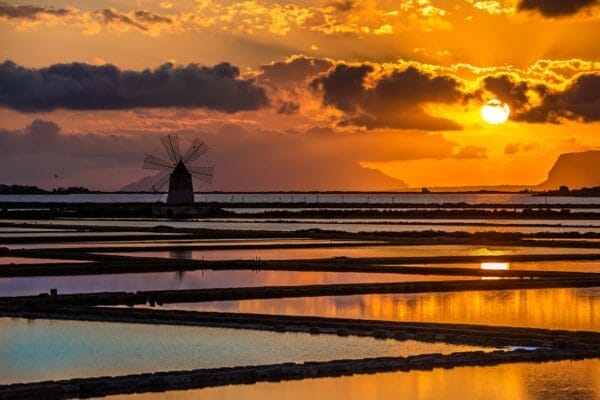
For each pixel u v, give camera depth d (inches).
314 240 6353.3
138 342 2573.8
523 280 3757.4
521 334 2605.8
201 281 3919.8
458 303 3260.3
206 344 2541.8
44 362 2349.9
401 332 2640.3
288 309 3139.8
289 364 2272.4
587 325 2819.9
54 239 6205.7
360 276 4072.3
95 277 4097.0
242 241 6220.5
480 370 2278.5
